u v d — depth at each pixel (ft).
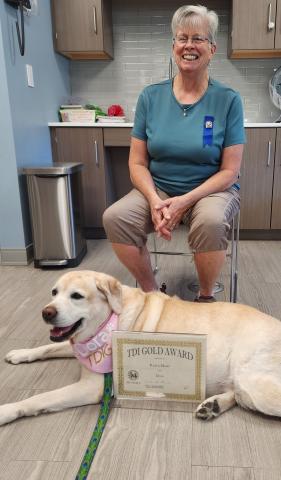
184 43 5.16
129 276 7.54
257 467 3.08
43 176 7.70
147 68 11.35
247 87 11.27
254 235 10.16
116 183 11.30
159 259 8.45
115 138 9.71
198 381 3.67
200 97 5.42
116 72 11.44
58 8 9.77
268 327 3.74
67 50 10.05
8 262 8.32
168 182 5.75
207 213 4.89
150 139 5.63
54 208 7.84
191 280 7.23
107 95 11.59
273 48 9.71
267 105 11.34
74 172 8.24
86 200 10.16
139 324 3.93
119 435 3.42
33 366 4.51
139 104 5.82
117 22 11.07
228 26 10.78
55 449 3.28
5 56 7.30
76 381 4.20
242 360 3.62
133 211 5.26
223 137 5.44
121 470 3.06
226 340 3.73
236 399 3.68
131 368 3.74
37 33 8.88
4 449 3.28
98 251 9.29
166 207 5.07
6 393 4.03
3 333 5.34
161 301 4.13
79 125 9.64
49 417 3.64
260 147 9.49
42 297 6.57
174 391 3.75
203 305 4.08
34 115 8.78
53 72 10.07
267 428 3.48
